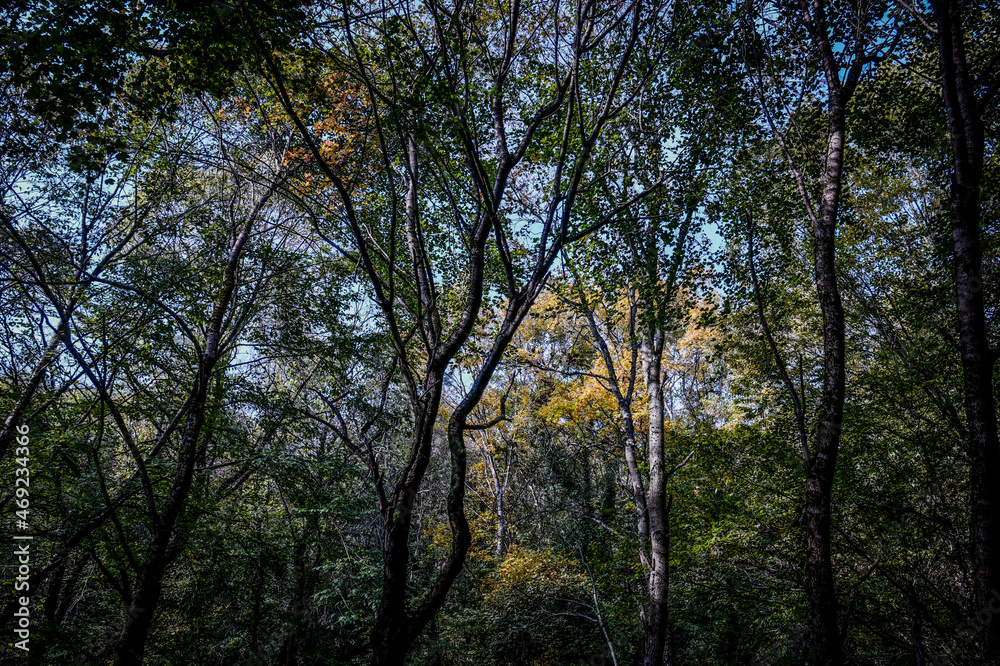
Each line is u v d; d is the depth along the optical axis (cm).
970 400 641
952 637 931
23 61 518
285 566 1248
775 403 1181
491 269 1154
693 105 918
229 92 670
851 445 1083
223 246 1194
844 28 877
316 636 1350
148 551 875
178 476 937
